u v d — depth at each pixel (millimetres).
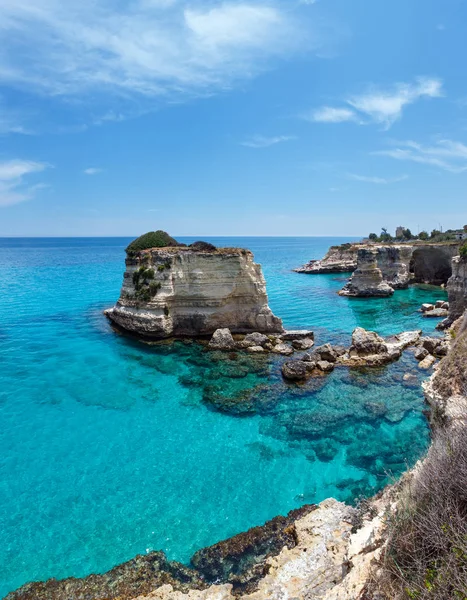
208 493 14156
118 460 16250
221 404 21000
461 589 4816
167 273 32250
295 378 23797
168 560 11234
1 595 10305
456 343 14844
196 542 11914
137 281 33625
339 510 12297
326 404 20609
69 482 14867
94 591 10281
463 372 12508
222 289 32844
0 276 78875
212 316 33000
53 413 20234
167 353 29297
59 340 32562
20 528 12586
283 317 42906
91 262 121938
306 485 14477
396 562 6086
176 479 14984
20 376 25047
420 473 7785
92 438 17938
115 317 36031
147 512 13242
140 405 21094
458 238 79750
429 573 5512
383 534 7848
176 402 21391
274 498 13820
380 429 18109
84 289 61281
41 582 10641
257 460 16094
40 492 14305
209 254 32875
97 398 21953
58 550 11711
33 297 53219
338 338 33594
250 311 33594
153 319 31969
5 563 11281
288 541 11633
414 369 25141
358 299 54344
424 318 41469
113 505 13602
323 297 56438
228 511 13227
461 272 35188
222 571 10711
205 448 17047
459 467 6723
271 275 88250
